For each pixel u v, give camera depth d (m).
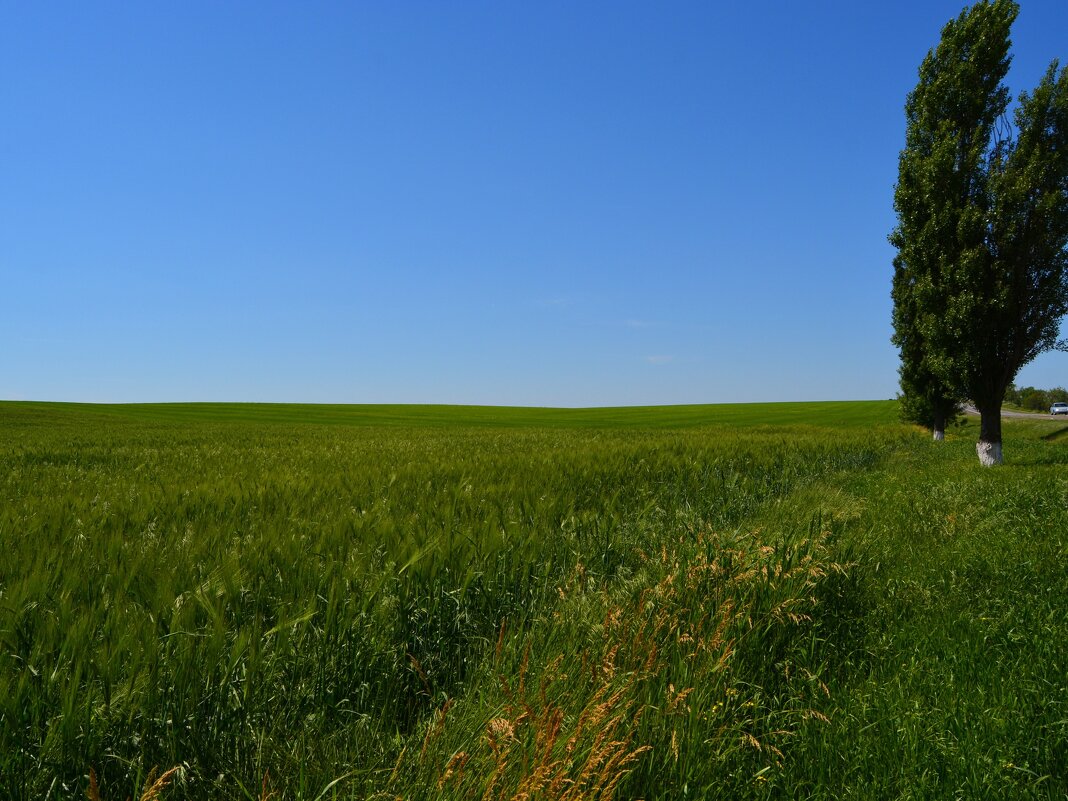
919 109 22.58
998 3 21.20
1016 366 20.59
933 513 10.63
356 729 3.99
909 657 5.20
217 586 4.61
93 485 11.79
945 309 21.22
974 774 3.60
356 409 91.88
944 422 34.47
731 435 33.47
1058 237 20.09
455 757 2.97
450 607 5.36
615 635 4.49
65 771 3.19
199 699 3.67
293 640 4.36
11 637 3.72
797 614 5.37
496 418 79.62
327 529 6.48
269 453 20.69
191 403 94.94
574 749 3.08
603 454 16.92
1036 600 6.28
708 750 3.66
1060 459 21.30
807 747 3.93
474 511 7.98
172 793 3.28
